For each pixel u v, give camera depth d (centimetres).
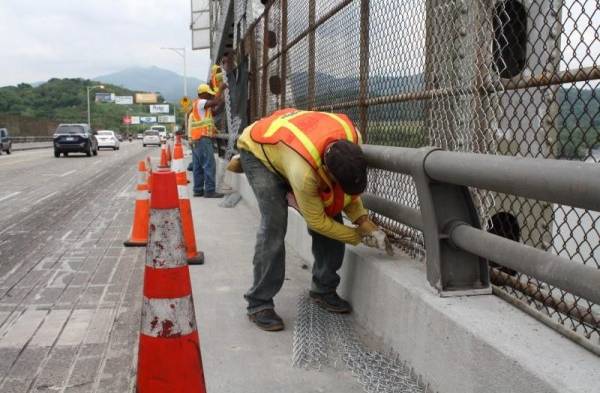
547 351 204
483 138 276
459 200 269
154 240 212
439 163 247
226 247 594
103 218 836
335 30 472
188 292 216
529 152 254
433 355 256
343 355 309
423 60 320
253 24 891
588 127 223
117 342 349
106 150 4044
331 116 326
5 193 1150
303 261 521
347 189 289
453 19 293
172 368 213
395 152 295
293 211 584
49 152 3444
